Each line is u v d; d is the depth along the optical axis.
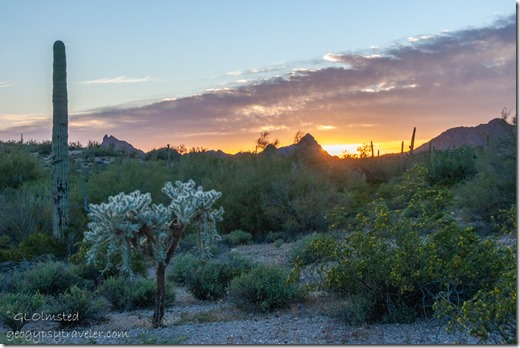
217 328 8.44
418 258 7.92
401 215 8.69
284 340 7.43
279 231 22.89
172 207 8.50
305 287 9.34
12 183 27.66
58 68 16.84
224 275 11.98
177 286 13.24
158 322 8.84
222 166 27.70
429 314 8.18
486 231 14.77
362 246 8.17
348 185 26.50
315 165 27.36
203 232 9.05
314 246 8.68
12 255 14.78
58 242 15.77
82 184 23.92
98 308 9.82
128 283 11.40
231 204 23.39
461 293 8.08
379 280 8.20
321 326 8.04
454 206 17.20
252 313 9.70
